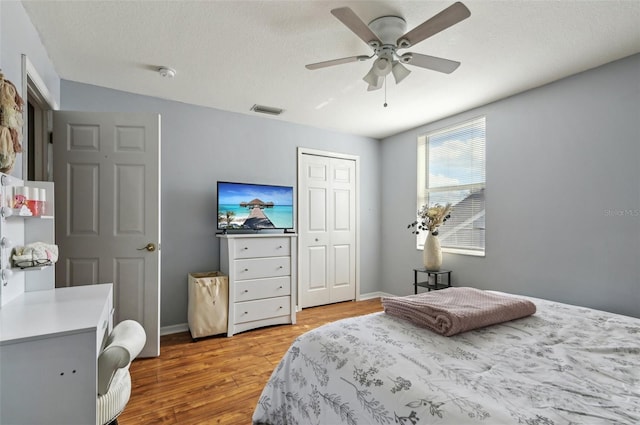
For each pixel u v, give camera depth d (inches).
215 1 69.5
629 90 91.4
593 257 98.9
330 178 171.2
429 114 144.3
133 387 83.6
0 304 54.4
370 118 151.0
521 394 35.6
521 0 67.8
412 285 167.8
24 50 71.0
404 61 79.4
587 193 100.3
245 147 145.3
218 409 74.0
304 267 161.9
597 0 67.6
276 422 57.3
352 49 89.7
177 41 85.6
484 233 133.6
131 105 120.5
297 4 70.6
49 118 95.3
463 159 143.9
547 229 110.8
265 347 111.0
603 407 33.2
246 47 88.7
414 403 35.5
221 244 132.5
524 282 117.5
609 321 59.9
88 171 97.1
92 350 44.1
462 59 93.6
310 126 163.9
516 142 120.3
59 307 55.0
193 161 133.0
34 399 41.3
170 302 127.6
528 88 115.0
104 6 70.9
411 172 168.2
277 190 146.6
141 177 101.0
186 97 125.4
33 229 69.4
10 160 55.8
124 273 99.7
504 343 50.4
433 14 74.1
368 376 41.9
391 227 180.5
